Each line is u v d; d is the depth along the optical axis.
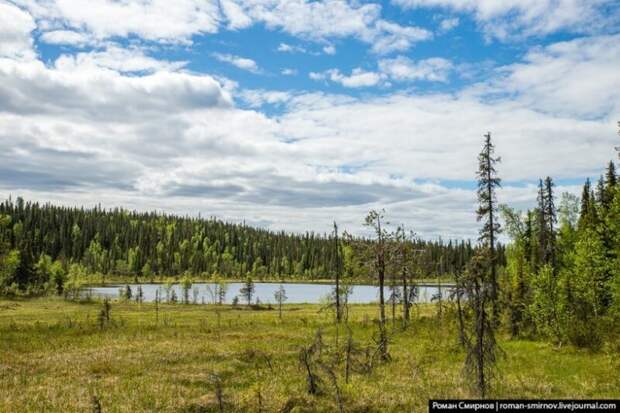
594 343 32.72
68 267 152.88
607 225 39.41
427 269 49.28
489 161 34.94
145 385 22.77
